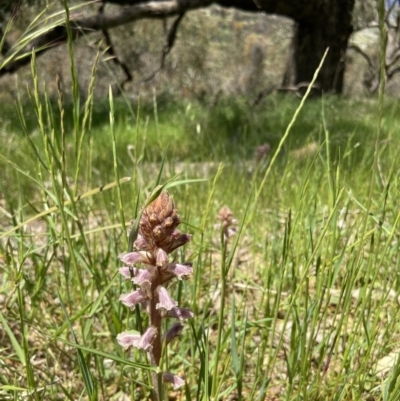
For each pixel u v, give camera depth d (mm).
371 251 522
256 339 667
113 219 833
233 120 2588
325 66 4004
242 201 1143
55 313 703
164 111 3268
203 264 756
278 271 736
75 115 492
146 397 535
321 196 1002
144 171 1246
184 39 8680
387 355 586
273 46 10016
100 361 570
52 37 2541
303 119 2461
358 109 2781
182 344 583
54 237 597
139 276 398
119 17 3174
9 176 1303
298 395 474
